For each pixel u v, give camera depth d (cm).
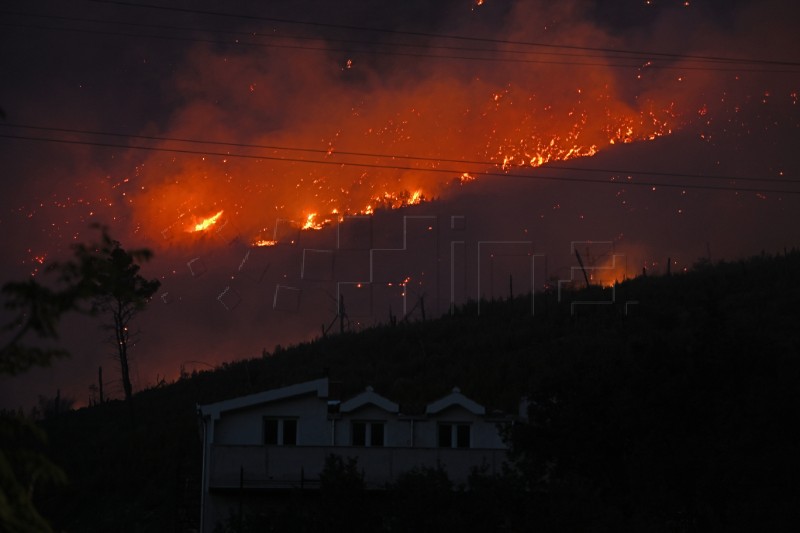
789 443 7288
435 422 11531
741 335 8588
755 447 7356
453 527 7944
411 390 16950
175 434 17025
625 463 8500
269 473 10656
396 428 11462
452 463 10775
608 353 12525
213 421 11206
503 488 8200
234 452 10681
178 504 11444
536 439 9094
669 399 8338
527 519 7912
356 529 8350
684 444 7888
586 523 7706
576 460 8850
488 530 8025
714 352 8475
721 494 7519
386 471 10731
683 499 7750
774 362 8431
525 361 18262
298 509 8750
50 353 2600
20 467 2520
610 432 8738
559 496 7919
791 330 17100
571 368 9938
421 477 8444
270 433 11294
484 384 16938
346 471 9612
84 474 15700
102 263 2653
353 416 11431
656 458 7850
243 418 11269
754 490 7062
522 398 11931
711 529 7550
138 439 17075
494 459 10756
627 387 8688
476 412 11575
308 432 11319
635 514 8131
